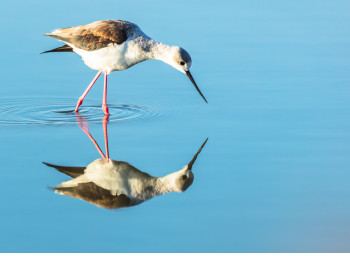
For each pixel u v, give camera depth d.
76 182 9.87
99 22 13.14
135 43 12.76
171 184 10.00
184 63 13.12
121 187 9.82
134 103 13.93
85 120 12.82
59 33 13.34
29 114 13.12
